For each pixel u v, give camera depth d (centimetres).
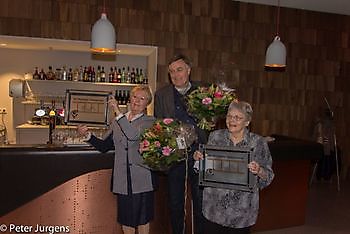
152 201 271
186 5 552
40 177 276
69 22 504
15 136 559
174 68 259
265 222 374
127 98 573
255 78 594
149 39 538
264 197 371
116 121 260
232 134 211
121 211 266
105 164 288
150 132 217
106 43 315
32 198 276
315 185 593
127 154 258
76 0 505
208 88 234
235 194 205
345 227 393
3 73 559
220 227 211
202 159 205
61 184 282
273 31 597
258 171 194
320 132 590
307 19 614
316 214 438
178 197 265
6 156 267
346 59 641
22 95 540
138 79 571
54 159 277
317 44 624
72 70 568
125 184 259
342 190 564
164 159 217
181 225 267
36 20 492
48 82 558
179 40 552
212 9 565
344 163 646
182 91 267
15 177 271
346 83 642
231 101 223
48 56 568
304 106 623
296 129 621
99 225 300
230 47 577
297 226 392
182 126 221
